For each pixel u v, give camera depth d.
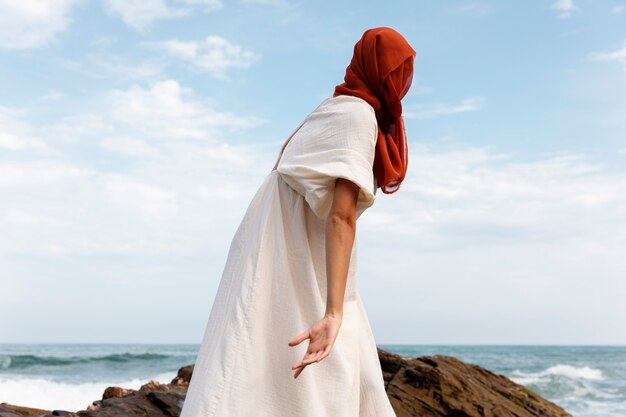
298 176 1.97
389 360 6.38
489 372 7.48
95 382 24.17
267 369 1.92
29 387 18.64
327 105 2.05
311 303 1.96
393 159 2.14
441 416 5.83
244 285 1.95
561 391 25.73
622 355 72.25
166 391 4.83
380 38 2.09
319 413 1.88
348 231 1.90
